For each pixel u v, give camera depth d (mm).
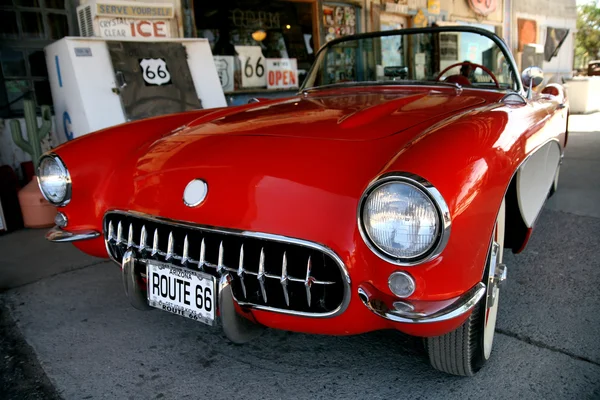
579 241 3014
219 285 1541
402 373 1792
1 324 2238
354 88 2641
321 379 1779
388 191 1251
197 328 2174
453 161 1316
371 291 1360
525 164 1856
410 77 2717
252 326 1646
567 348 1881
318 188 1474
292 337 2064
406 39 2715
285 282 1481
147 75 4234
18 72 4367
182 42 4504
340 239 1395
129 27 4395
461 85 2488
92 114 3896
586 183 4449
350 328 1474
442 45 2617
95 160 2023
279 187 1516
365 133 1682
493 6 9375
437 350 1636
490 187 1394
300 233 1432
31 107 3691
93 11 4168
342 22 6688
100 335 2131
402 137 1615
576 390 1643
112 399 1710
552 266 2658
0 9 4207
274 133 1808
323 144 1644
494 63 2504
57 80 4195
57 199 2008
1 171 3688
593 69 13688
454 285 1315
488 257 1499
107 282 2684
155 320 2254
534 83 2531
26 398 1727
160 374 1846
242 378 1806
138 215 1747
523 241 2199
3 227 3473
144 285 1858
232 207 1546
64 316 2305
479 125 1566
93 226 2012
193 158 1763
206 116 2318
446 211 1219
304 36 6309
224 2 5449
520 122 1817
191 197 1629
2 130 4168
